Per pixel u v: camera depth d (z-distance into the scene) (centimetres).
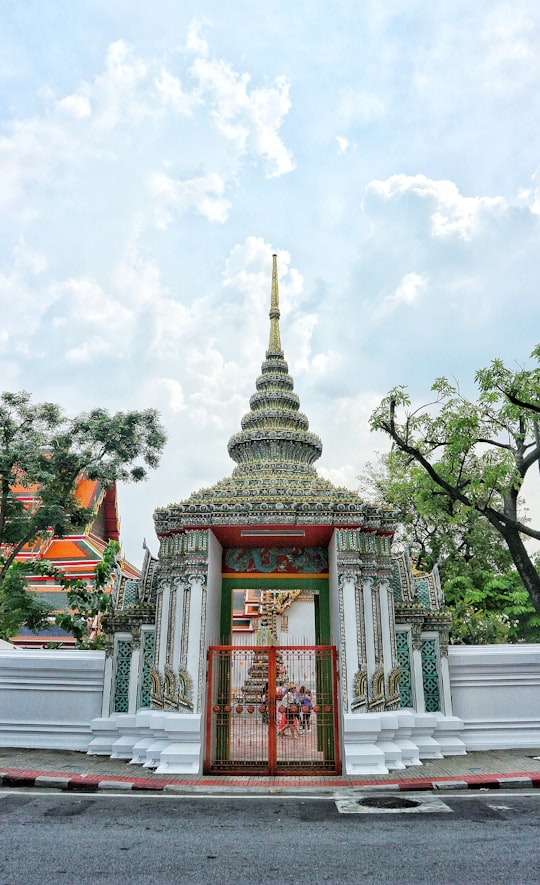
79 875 662
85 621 2294
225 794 1080
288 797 1055
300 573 1505
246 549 1530
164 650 1369
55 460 2764
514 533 1855
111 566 2328
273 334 1916
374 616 1361
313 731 1609
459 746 1431
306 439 1691
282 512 1361
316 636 1479
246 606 3212
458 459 1847
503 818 902
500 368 1745
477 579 3064
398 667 1384
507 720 1500
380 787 1113
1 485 2627
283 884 641
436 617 1529
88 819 904
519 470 1853
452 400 1831
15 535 2600
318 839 802
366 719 1233
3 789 1123
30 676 1538
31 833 824
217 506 1364
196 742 1235
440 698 1484
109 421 2850
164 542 1442
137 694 1453
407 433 1864
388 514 1423
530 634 2966
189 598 1330
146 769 1251
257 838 807
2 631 2294
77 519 2830
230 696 1332
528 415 1816
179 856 731
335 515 1370
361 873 672
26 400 2734
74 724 1491
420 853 739
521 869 680
